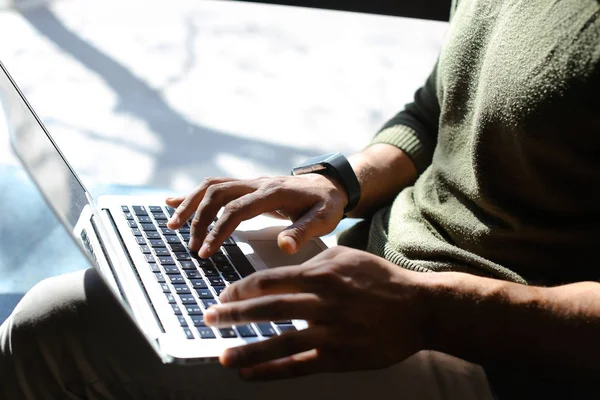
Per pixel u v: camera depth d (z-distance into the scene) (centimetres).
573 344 69
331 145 212
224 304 63
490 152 85
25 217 153
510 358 69
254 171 194
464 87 92
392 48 268
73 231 70
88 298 72
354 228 107
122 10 261
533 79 77
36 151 76
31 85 211
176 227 90
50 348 71
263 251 91
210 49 249
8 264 140
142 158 189
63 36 239
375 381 74
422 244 89
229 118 215
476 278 72
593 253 82
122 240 88
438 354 78
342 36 271
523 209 84
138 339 70
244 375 64
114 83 221
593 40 73
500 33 84
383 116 230
